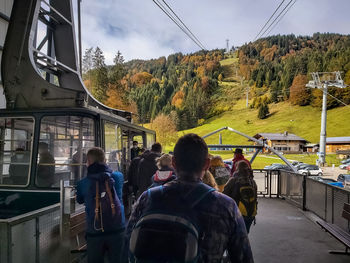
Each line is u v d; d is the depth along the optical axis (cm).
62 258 330
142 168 507
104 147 468
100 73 8700
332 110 13675
